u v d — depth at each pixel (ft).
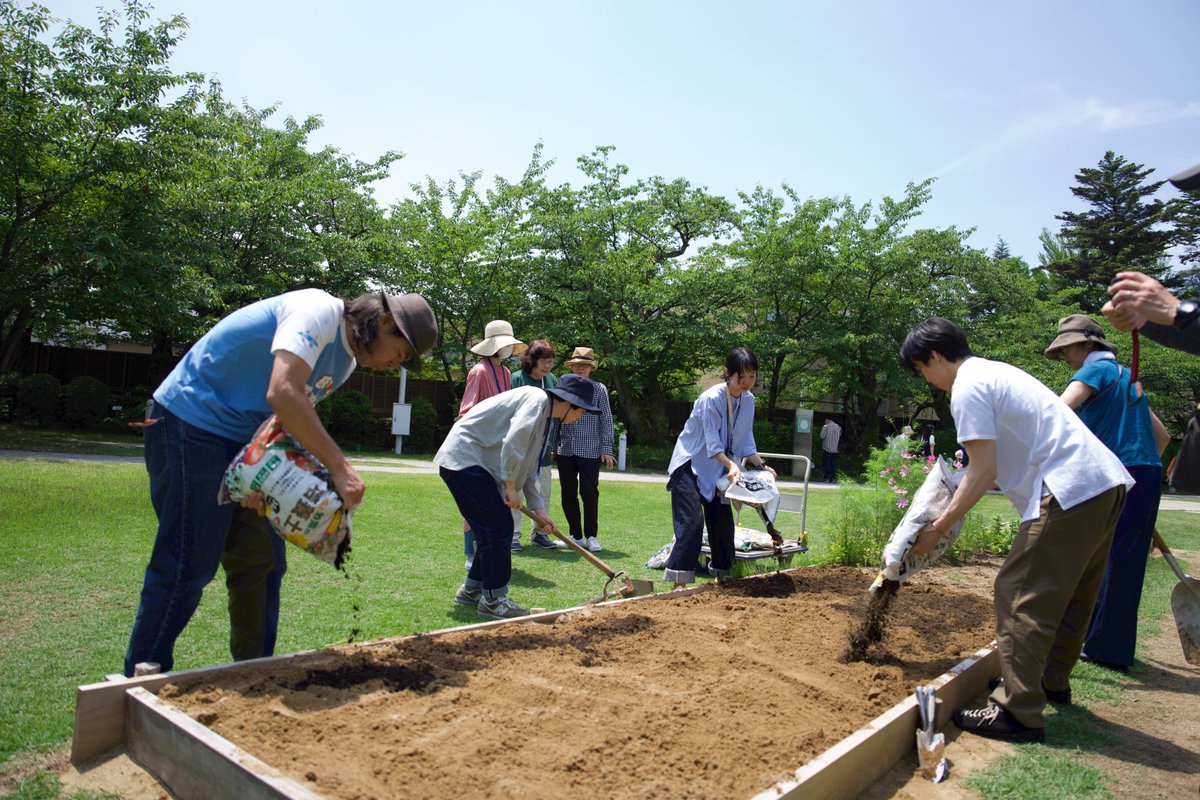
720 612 14.74
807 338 74.49
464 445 15.10
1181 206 111.34
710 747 8.46
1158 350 77.20
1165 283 111.65
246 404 9.77
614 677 10.53
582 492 23.41
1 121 42.96
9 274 44.86
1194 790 9.22
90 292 48.96
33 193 45.06
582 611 13.99
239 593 10.68
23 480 27.68
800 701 10.20
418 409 66.13
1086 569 11.50
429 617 14.80
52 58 43.62
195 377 9.63
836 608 15.46
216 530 9.64
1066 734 10.79
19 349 56.90
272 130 69.67
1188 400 82.94
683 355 75.31
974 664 11.83
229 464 9.69
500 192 71.67
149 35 45.62
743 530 23.22
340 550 9.61
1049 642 10.31
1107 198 123.13
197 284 49.37
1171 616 18.37
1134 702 12.43
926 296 77.66
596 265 68.13
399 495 30.58
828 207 74.64
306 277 64.34
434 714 8.83
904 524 11.57
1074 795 8.89
